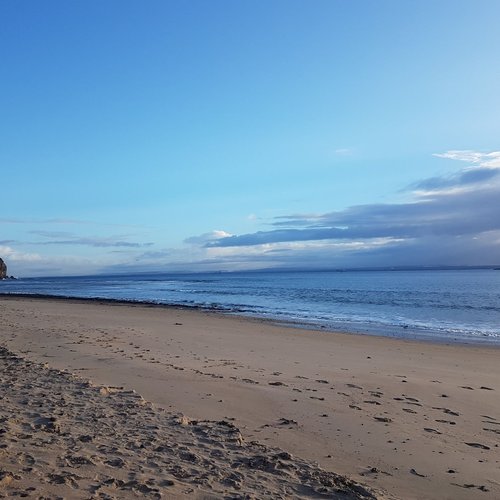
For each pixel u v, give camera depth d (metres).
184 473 4.52
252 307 34.41
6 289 75.44
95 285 96.50
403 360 12.99
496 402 8.18
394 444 5.79
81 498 3.84
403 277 112.00
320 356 12.99
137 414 6.41
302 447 5.59
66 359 10.79
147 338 15.41
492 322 24.64
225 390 8.09
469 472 5.03
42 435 5.38
